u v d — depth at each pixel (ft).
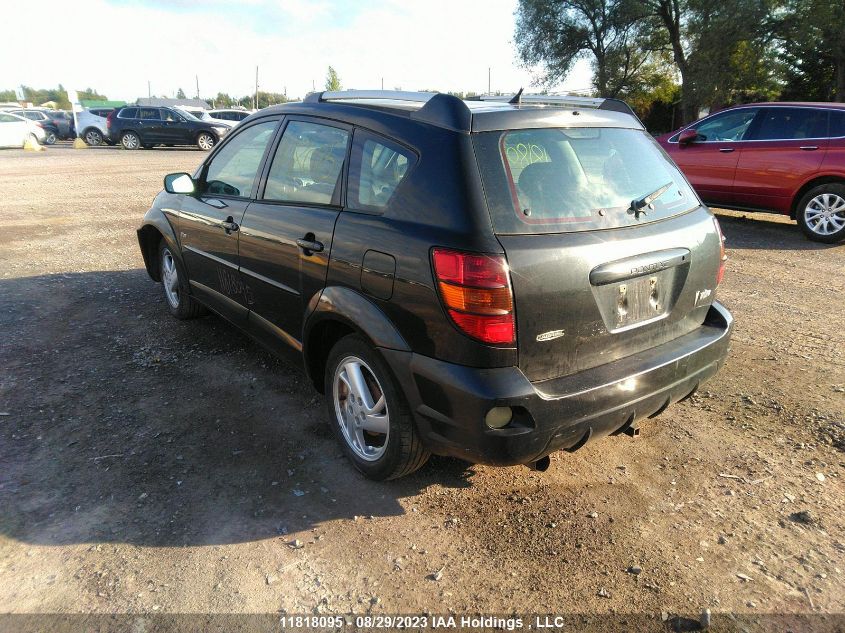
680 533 9.00
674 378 9.37
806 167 27.37
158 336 16.08
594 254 8.41
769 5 91.25
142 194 41.39
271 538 8.82
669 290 9.66
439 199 8.32
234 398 12.80
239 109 101.81
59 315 17.51
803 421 11.98
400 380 8.75
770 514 9.39
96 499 9.56
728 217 34.40
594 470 10.52
